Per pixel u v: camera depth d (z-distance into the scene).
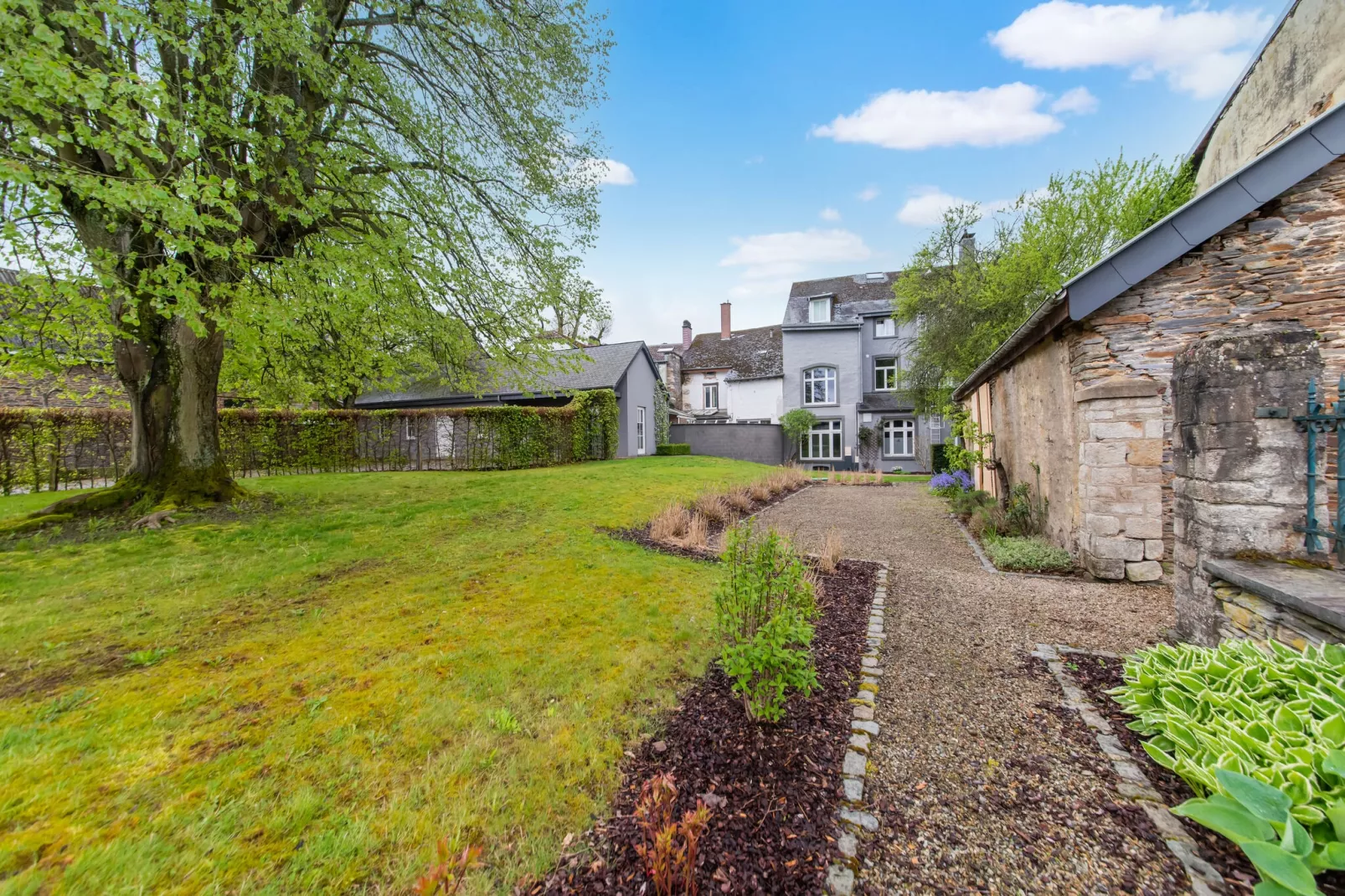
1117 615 4.28
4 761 2.26
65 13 4.28
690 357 31.67
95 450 11.43
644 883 1.74
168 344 7.50
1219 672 2.43
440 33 7.38
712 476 12.89
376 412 15.33
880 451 23.59
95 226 6.49
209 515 7.28
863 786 2.25
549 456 16.14
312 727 2.58
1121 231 13.15
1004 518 7.53
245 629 3.80
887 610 4.46
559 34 7.85
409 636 3.70
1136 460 5.29
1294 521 2.99
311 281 6.72
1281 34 7.58
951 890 1.74
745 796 2.18
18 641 3.57
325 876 1.74
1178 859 1.82
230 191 4.96
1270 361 3.04
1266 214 5.04
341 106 7.07
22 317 6.16
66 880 1.69
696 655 3.48
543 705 2.85
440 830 1.94
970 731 2.66
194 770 2.24
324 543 6.21
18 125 4.42
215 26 5.61
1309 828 1.62
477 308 8.62
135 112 4.80
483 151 8.27
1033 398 7.26
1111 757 2.40
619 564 5.55
